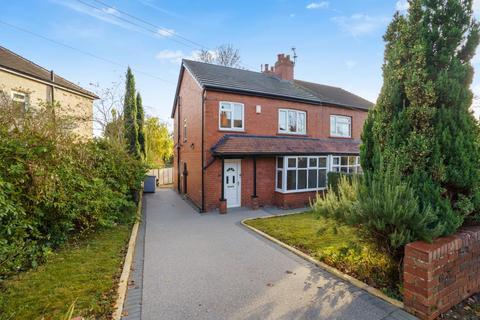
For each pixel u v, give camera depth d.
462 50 3.38
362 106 15.32
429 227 3.15
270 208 10.66
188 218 8.70
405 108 3.49
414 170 3.29
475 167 3.24
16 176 4.02
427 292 2.72
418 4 3.46
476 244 3.32
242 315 3.00
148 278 4.01
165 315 3.00
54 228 4.89
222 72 12.38
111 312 2.97
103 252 4.93
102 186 6.12
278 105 11.70
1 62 10.18
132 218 7.81
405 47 3.55
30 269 4.00
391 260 3.60
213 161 9.90
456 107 3.25
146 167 12.14
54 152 4.81
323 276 4.03
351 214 3.65
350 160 13.15
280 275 4.10
